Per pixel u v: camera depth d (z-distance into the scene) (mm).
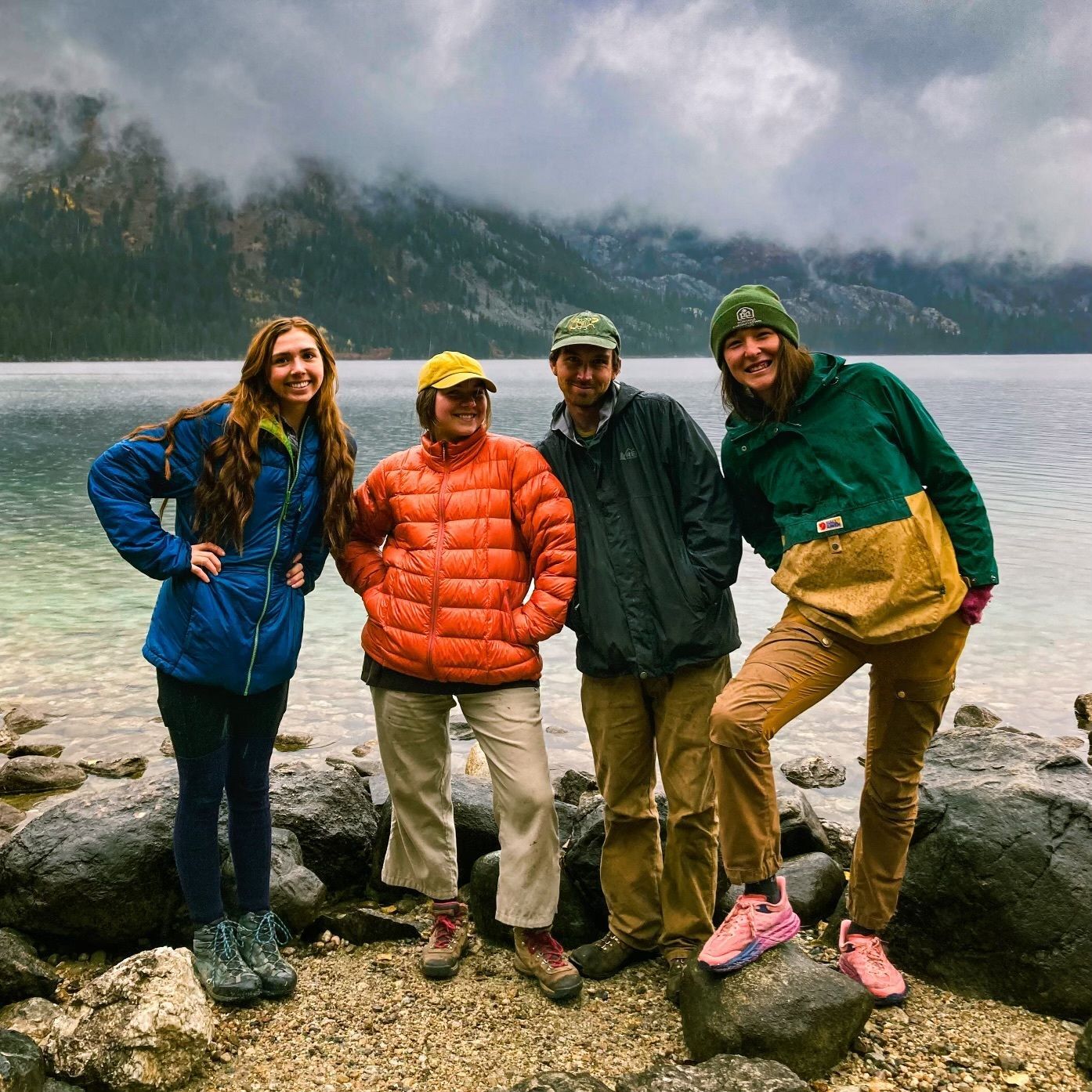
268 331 3002
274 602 3078
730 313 2861
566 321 3111
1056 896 2990
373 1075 2719
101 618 9891
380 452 26578
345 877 4070
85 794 3822
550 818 3160
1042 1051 2740
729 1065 2469
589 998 3145
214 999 3068
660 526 3109
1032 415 40312
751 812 2742
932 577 2668
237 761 3184
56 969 3430
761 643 2857
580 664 3211
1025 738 3738
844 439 2764
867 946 3070
